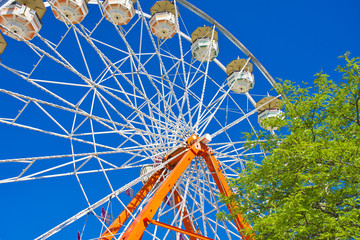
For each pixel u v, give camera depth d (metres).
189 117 20.75
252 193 12.37
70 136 16.00
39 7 18.28
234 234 18.11
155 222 16.64
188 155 19.36
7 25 17.20
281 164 11.53
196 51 24.83
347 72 11.06
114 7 20.53
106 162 17.31
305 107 11.73
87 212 15.40
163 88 21.73
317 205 10.73
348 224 9.43
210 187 20.16
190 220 20.22
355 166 10.11
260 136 12.63
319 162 10.72
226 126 21.08
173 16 22.91
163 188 17.52
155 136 20.55
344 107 11.36
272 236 10.51
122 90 16.75
